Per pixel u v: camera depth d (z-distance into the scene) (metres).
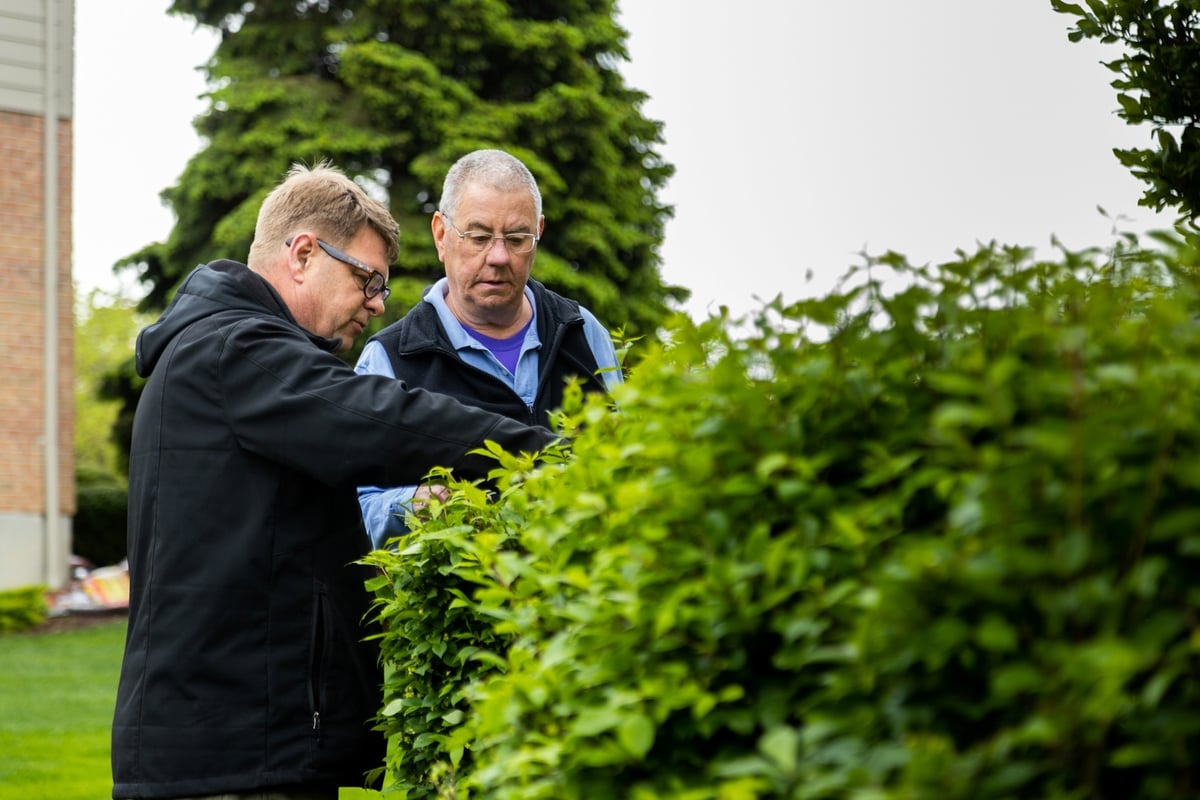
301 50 21.59
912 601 1.31
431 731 2.83
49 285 16.53
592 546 1.91
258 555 2.97
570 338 4.43
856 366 1.62
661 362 1.92
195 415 3.01
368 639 3.01
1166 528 1.24
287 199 3.35
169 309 3.20
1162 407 1.29
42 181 16.55
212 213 21.44
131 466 3.12
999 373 1.33
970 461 1.37
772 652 1.60
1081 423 1.28
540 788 1.68
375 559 2.85
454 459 2.91
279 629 2.97
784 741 1.33
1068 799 1.23
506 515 2.56
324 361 3.01
